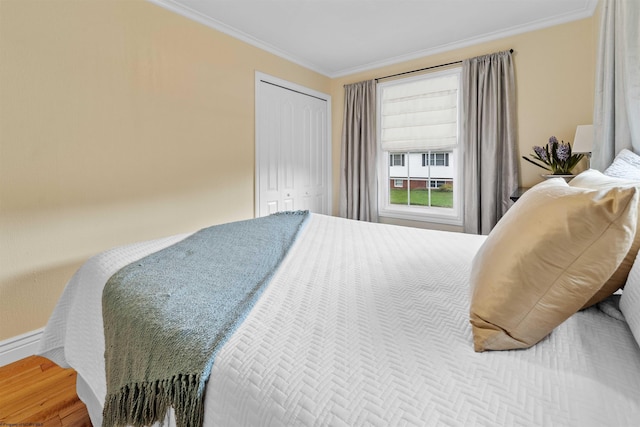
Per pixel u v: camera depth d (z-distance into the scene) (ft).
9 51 5.76
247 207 10.39
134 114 7.57
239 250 4.50
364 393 1.76
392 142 12.48
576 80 8.96
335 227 6.26
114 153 7.25
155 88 7.95
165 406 2.28
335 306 2.79
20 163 5.97
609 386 1.76
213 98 9.29
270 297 3.02
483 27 9.61
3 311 5.92
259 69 10.61
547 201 2.06
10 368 5.85
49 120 6.28
